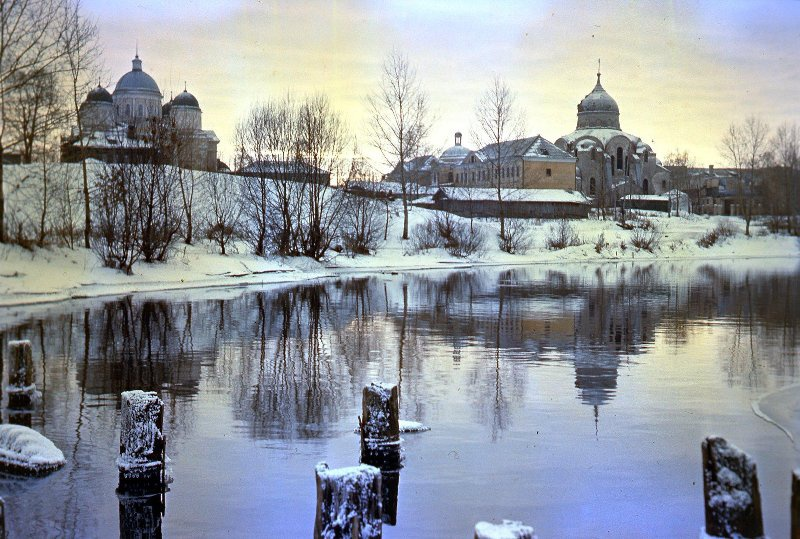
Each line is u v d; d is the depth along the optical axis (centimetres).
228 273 4384
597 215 10294
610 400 1430
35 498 946
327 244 5500
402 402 1409
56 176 4709
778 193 9700
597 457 1095
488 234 7756
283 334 2273
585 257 7462
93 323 2486
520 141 12250
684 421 1281
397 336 2252
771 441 1163
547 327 2462
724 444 675
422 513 898
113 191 4019
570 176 12538
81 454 1111
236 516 894
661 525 869
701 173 15475
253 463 1068
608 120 13988
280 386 1545
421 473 1030
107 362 1798
